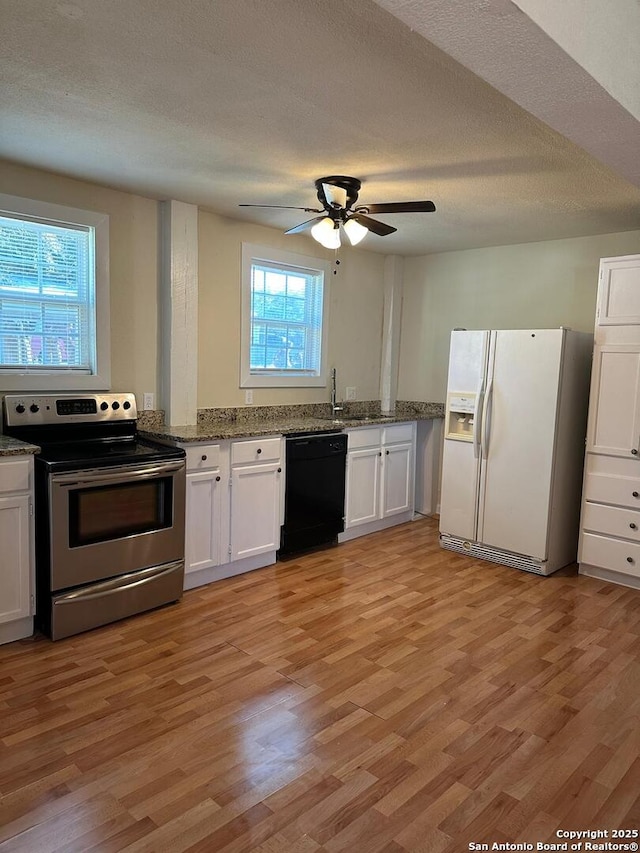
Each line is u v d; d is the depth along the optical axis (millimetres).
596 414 3861
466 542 4383
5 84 2205
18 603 2838
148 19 1757
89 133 2686
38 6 1697
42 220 3322
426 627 3156
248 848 1697
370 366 5520
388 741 2193
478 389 4215
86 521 2969
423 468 5438
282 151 2857
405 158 2908
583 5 1521
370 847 1710
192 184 3451
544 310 4730
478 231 4379
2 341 3275
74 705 2373
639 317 3639
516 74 1586
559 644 2992
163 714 2328
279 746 2152
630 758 2135
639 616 3352
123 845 1697
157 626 3096
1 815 1796
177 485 3316
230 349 4332
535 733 2268
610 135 1979
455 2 1259
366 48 1887
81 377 3549
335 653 2852
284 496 4066
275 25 1769
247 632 3049
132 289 3758
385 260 5504
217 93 2252
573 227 4195
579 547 4008
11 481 2750
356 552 4387
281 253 4590
